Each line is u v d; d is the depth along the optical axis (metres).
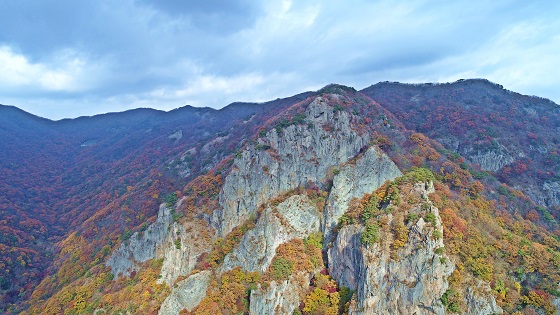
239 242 108.69
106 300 113.81
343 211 105.25
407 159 115.88
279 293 91.62
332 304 85.94
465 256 75.69
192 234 116.69
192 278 103.75
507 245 82.06
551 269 77.81
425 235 75.44
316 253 100.12
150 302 106.88
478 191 107.94
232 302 94.62
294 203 110.69
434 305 70.81
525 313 72.69
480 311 69.88
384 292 75.50
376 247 79.38
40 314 119.19
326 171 119.44
